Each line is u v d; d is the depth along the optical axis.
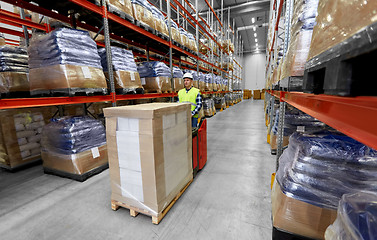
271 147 3.56
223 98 11.31
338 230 0.80
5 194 2.26
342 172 1.13
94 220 1.79
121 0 2.99
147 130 1.57
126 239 1.56
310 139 1.32
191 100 3.68
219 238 1.55
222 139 4.65
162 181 1.73
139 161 1.67
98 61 2.61
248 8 12.23
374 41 0.32
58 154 2.60
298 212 1.22
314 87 0.74
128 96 3.17
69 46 2.25
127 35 4.25
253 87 26.64
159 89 4.03
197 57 6.67
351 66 0.43
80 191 2.31
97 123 2.85
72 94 2.21
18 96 2.51
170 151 1.87
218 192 2.25
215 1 12.29
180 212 1.89
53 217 1.85
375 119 0.33
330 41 0.59
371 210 0.74
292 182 1.26
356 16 0.46
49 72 2.25
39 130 3.21
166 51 5.89
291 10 1.94
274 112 4.01
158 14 4.10
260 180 2.52
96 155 2.74
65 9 2.98
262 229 1.64
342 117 0.49
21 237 1.61
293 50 1.35
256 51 26.14
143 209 1.75
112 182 1.88
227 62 11.87
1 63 2.42
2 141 2.80
